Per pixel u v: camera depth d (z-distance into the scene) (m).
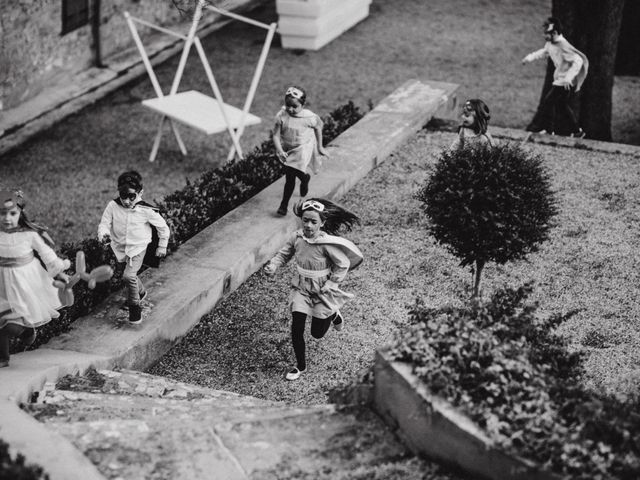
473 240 8.56
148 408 7.04
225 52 19.59
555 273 10.02
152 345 8.70
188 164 15.10
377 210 11.63
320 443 6.03
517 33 20.50
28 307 7.48
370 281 10.05
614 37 14.10
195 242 10.27
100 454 5.85
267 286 10.14
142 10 19.64
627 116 16.31
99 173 14.79
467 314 6.73
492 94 17.38
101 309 8.95
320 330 8.52
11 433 5.96
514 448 5.32
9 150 15.53
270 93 17.56
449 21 21.22
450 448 5.62
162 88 18.03
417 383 5.84
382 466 5.72
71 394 7.27
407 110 14.17
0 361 7.57
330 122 13.66
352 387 6.62
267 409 6.96
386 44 19.88
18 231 7.42
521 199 8.42
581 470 5.11
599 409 5.50
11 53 16.23
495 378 5.78
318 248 8.24
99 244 9.46
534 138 13.57
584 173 12.50
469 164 8.47
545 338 6.67
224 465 5.76
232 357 8.95
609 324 9.05
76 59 18.00
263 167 11.98
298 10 19.19
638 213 11.34
